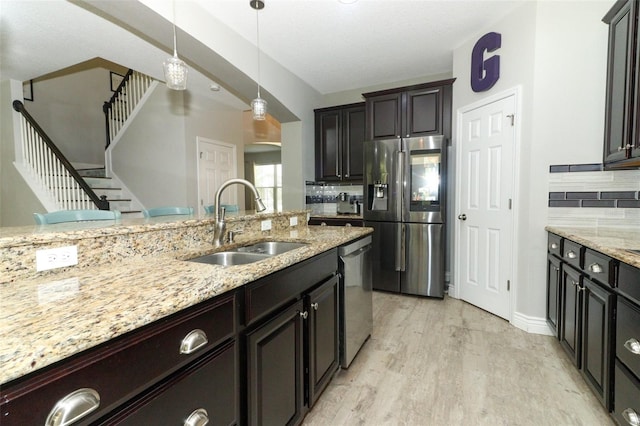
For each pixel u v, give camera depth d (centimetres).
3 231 122
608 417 161
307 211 286
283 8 262
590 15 233
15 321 69
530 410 167
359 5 258
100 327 66
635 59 182
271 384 128
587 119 237
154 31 246
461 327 271
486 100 296
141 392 77
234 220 196
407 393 183
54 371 60
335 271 193
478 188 310
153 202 510
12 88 418
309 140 443
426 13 271
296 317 147
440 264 342
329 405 174
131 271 114
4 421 53
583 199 241
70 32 286
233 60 295
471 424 158
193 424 91
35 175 424
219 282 100
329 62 367
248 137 714
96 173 588
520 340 246
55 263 110
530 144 255
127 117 546
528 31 253
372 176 374
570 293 200
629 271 135
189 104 475
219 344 102
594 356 166
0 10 250
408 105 362
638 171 227
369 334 247
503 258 284
